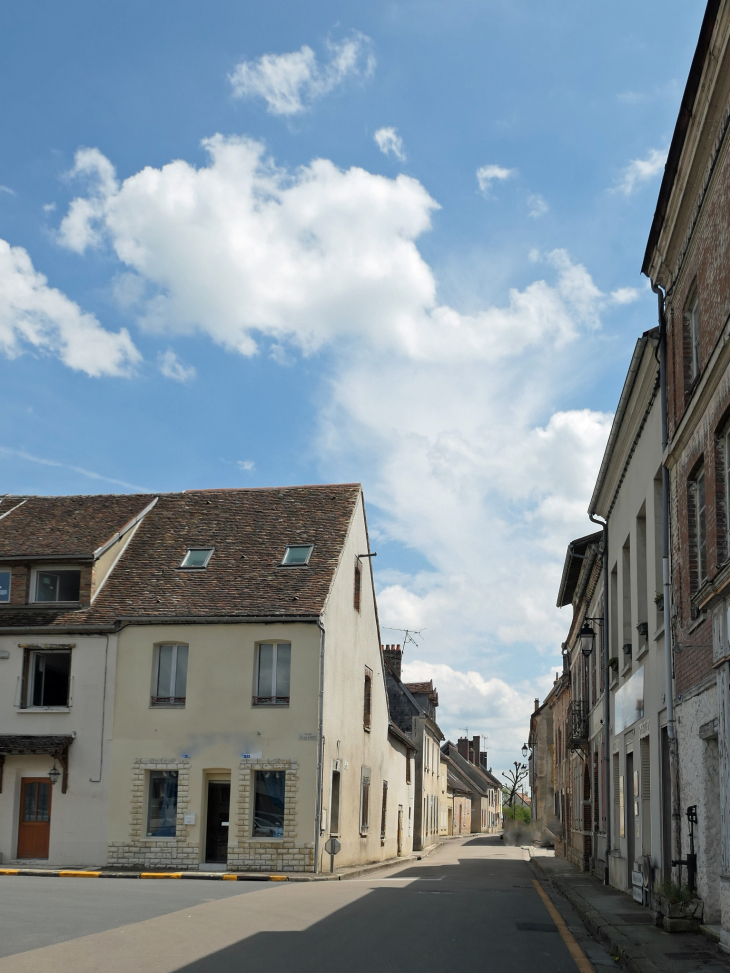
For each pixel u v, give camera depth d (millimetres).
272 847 23938
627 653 18875
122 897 14898
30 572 26953
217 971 8336
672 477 14406
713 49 10539
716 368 11258
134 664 25562
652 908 14227
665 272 14430
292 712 24688
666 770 15141
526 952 10539
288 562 27281
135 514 29812
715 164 11562
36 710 25578
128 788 24828
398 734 37812
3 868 23781
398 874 26688
